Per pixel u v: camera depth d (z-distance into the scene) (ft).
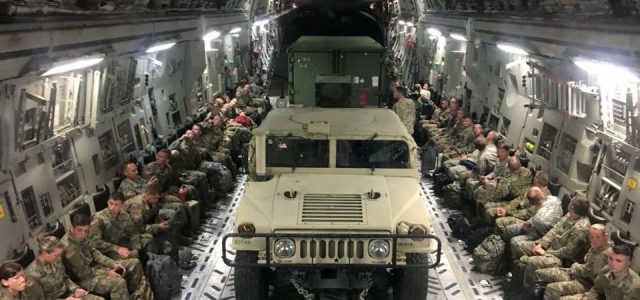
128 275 20.63
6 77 16.55
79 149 24.39
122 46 25.39
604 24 19.75
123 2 25.27
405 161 23.25
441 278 25.09
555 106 28.07
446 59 52.60
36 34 17.31
